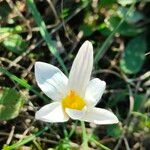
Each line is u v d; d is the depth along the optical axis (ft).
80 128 0.76
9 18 0.80
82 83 0.68
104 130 0.78
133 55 0.83
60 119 0.66
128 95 0.82
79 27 0.84
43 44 0.81
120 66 0.82
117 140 0.78
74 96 0.68
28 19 0.81
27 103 0.75
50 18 0.83
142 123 0.79
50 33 0.81
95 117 0.65
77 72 0.68
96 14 0.84
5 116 0.72
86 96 0.68
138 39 0.85
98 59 0.81
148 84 0.81
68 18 0.83
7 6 0.81
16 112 0.72
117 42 0.84
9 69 0.78
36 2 0.82
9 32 0.79
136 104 0.80
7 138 0.74
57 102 0.67
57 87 0.68
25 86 0.72
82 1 0.83
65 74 0.76
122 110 0.82
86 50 0.67
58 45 0.81
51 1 0.82
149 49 0.85
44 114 0.64
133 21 0.84
